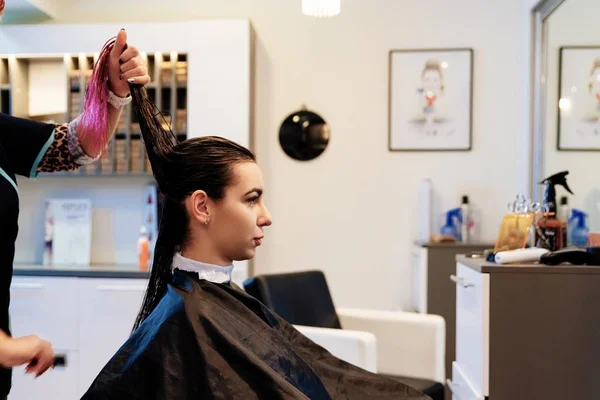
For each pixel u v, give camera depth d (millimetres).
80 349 3021
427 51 3373
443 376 2346
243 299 1194
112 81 1276
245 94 3127
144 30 3168
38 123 1336
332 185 3445
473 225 3355
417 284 3229
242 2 3457
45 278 3045
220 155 1099
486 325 1851
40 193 3498
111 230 3461
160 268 1152
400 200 3414
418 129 3395
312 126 3426
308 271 2574
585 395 1815
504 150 3371
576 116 2553
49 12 3422
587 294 1811
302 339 1312
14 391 3023
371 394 1240
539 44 3115
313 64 3439
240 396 969
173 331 1008
